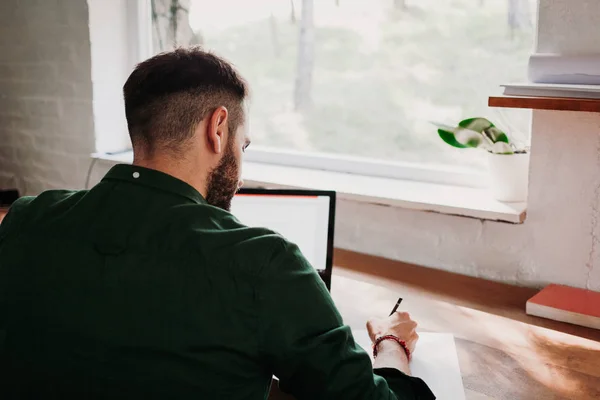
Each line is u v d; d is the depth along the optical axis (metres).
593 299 1.61
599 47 1.55
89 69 2.49
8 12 2.66
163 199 0.85
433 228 1.90
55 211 0.89
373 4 2.14
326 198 1.52
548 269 1.74
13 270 0.85
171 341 0.77
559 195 1.68
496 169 1.84
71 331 0.79
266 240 0.82
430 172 2.12
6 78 2.74
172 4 2.56
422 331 1.41
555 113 1.64
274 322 0.78
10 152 2.83
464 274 1.86
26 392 0.81
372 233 2.02
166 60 0.90
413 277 1.83
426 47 2.07
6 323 0.83
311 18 2.28
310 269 0.84
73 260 0.82
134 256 0.80
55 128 2.65
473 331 1.43
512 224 1.76
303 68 2.33
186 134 0.88
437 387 1.17
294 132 2.41
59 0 2.49
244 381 0.79
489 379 1.23
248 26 2.41
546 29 1.61
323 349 0.80
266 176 2.23
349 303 1.56
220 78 0.91
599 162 1.60
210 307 0.78
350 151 2.30
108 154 2.57
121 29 2.57
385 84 2.18
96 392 0.78
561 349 1.36
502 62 1.96
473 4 1.97
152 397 0.77
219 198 0.96
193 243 0.81
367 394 0.84
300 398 0.85
